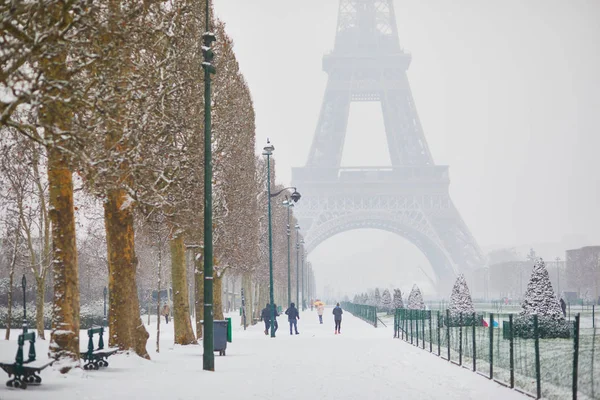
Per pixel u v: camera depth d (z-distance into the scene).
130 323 33.41
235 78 57.16
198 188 45.75
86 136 23.17
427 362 37.00
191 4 35.41
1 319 75.44
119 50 24.50
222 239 58.41
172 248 46.41
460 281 69.69
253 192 75.50
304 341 58.06
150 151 31.53
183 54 35.97
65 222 27.02
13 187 52.81
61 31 21.61
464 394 23.98
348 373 31.45
